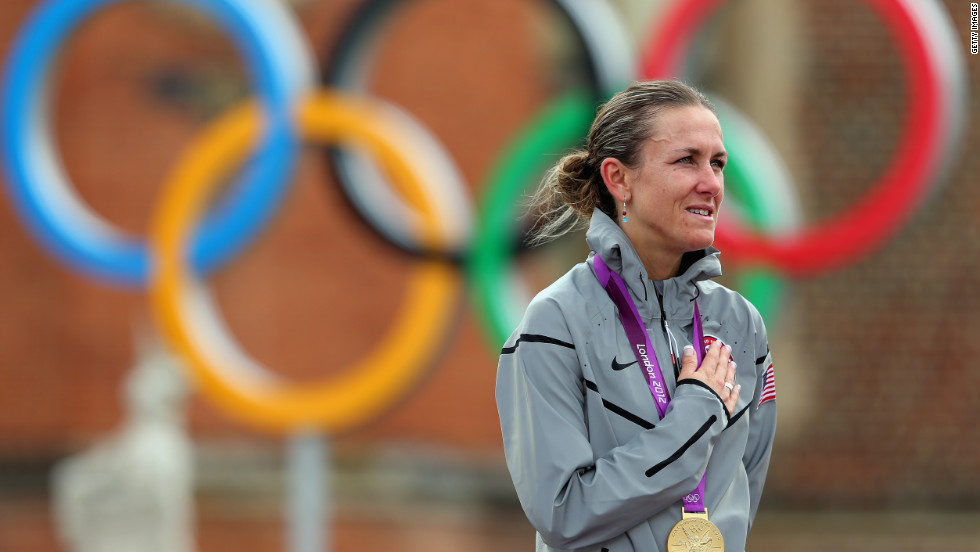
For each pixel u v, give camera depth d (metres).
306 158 33.06
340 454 32.84
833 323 33.69
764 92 33.44
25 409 33.88
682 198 7.39
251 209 20.84
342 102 21.44
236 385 20.75
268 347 33.03
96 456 25.41
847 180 33.19
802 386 33.66
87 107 33.22
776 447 33.72
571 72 33.09
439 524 31.00
